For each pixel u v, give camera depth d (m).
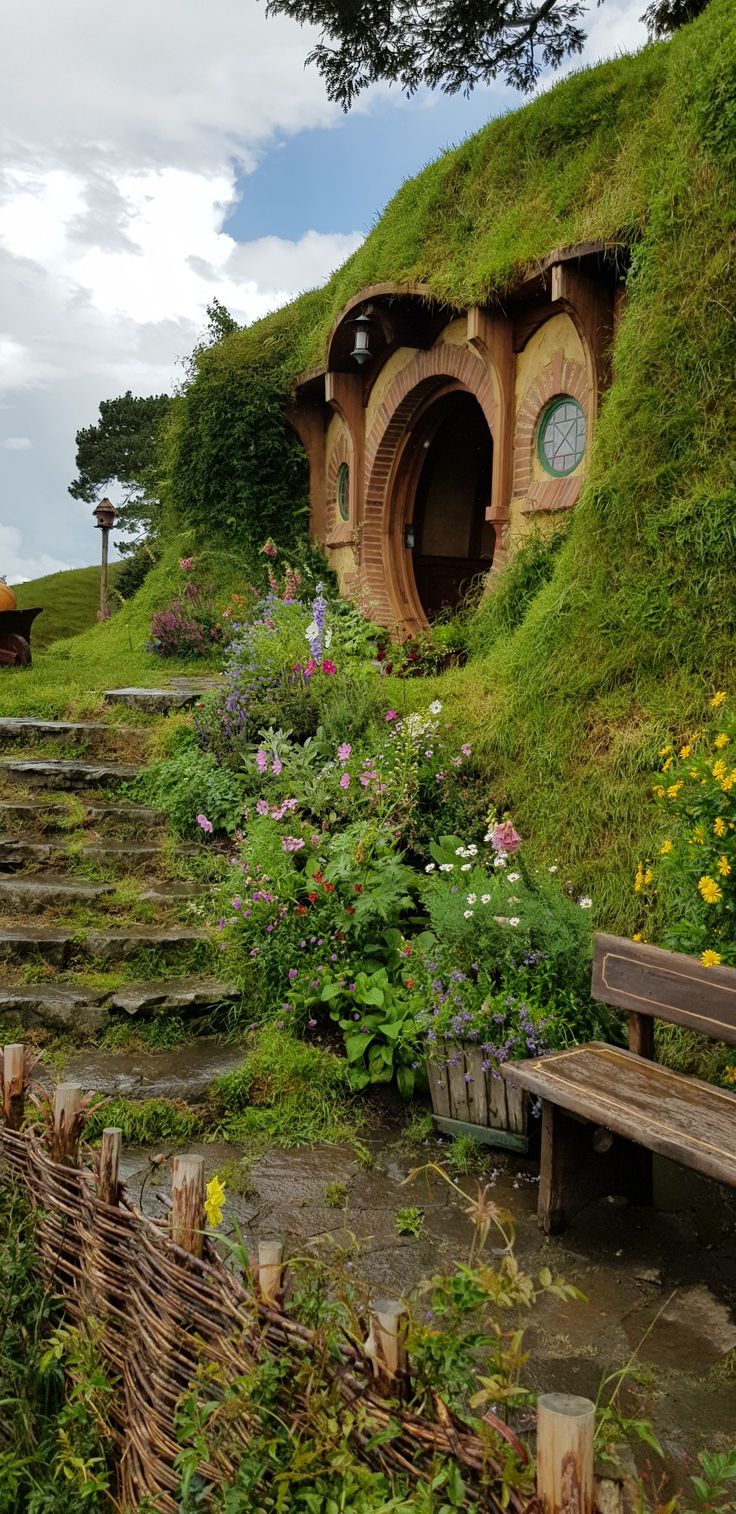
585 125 7.64
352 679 6.86
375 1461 1.65
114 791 6.45
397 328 9.24
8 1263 2.53
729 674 4.95
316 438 11.70
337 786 5.65
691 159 5.72
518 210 7.84
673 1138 2.74
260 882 4.91
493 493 8.22
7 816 6.03
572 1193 3.26
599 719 5.34
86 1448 2.15
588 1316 2.77
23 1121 2.82
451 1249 3.07
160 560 12.84
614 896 4.78
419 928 4.96
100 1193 2.38
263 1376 1.73
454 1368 1.65
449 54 12.21
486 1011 3.72
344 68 12.27
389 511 10.45
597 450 6.00
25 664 9.75
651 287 5.88
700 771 3.85
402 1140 3.79
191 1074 4.07
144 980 4.72
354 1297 2.06
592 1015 3.91
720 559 5.10
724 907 3.67
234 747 6.48
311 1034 4.46
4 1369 2.33
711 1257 3.09
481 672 6.61
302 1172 3.53
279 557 11.49
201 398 11.88
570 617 5.73
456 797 5.59
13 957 4.79
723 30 5.77
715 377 5.34
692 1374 2.53
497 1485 1.52
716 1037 3.16
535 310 7.88
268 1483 1.74
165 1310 2.05
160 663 9.71
